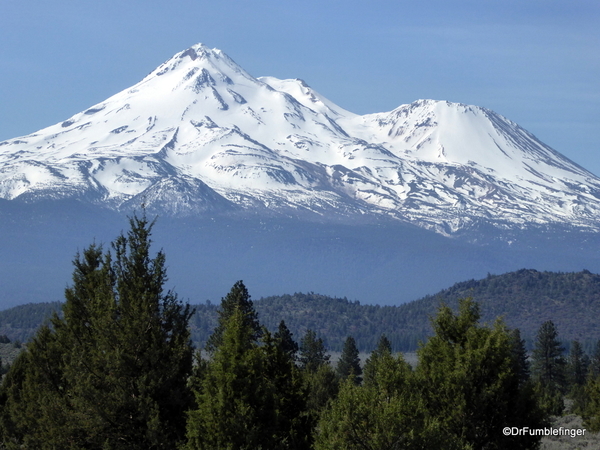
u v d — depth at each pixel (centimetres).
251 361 7856
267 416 7794
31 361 9306
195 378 8331
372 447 7162
